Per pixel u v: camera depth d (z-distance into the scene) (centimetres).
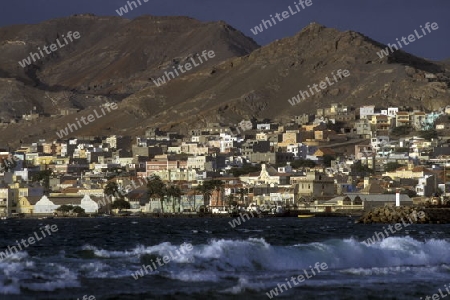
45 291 16975
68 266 19525
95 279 18250
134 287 17588
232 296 16988
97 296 16675
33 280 17862
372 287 18138
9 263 19750
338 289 17862
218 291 17362
